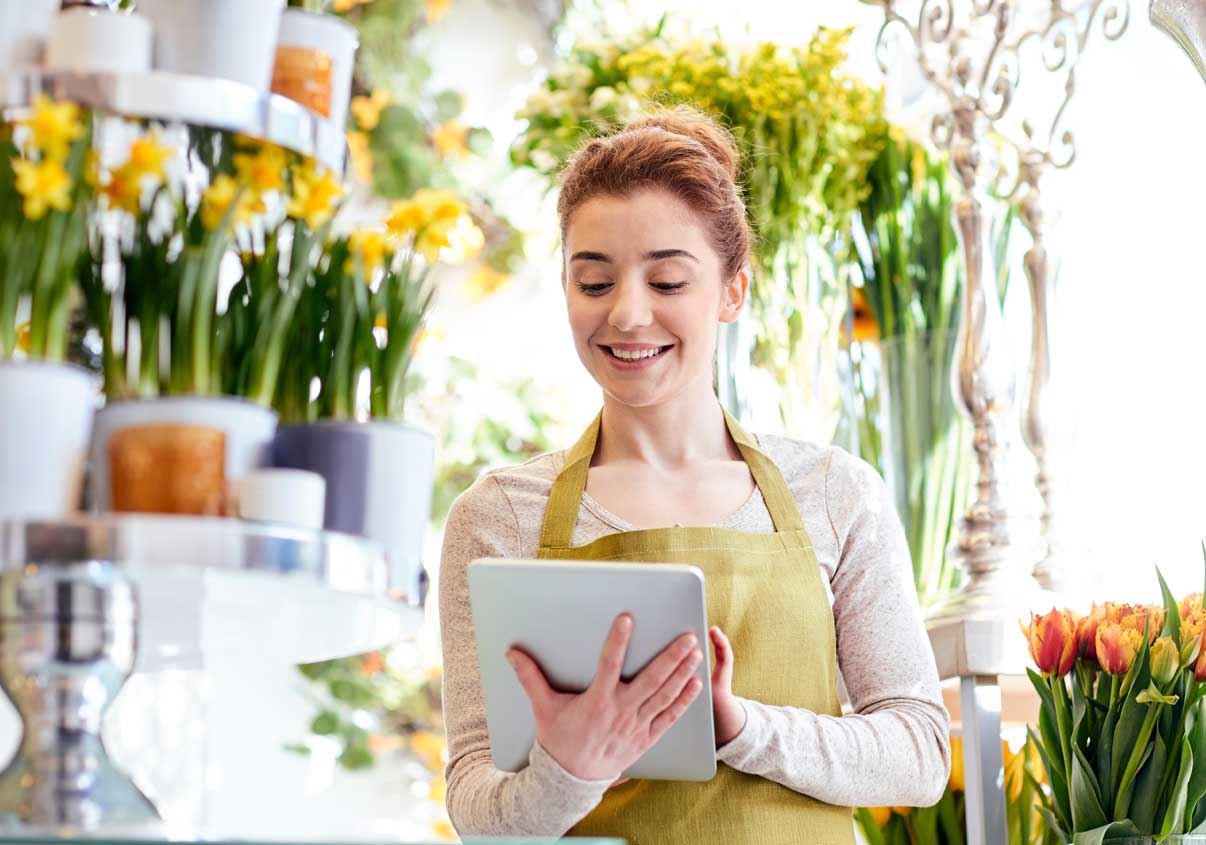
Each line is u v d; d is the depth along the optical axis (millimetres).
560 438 4297
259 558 1028
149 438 1092
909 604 1765
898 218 2725
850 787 1603
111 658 1096
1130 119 2750
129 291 1140
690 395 1784
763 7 3438
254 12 1191
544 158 2770
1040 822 2189
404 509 1213
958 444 2535
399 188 4305
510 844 1025
